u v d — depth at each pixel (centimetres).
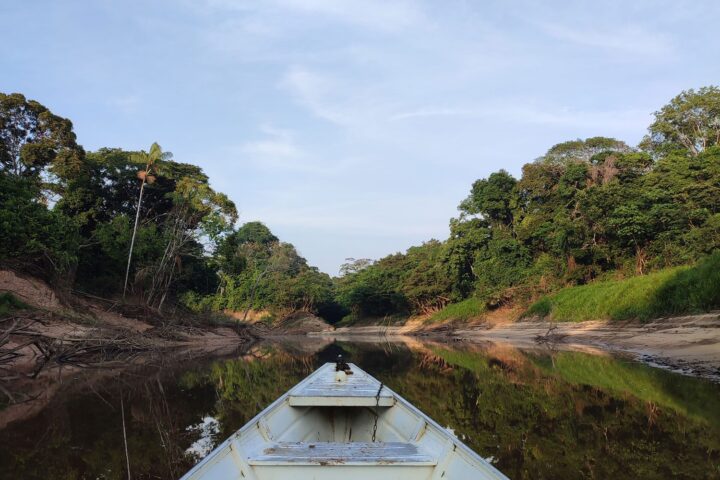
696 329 1964
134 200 3834
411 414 571
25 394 1236
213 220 3644
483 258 4491
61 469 645
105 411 1020
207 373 1711
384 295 6075
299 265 8475
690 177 2820
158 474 625
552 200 3909
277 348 3275
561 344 2720
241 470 378
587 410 951
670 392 1100
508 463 649
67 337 1884
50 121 3017
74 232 2528
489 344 3172
